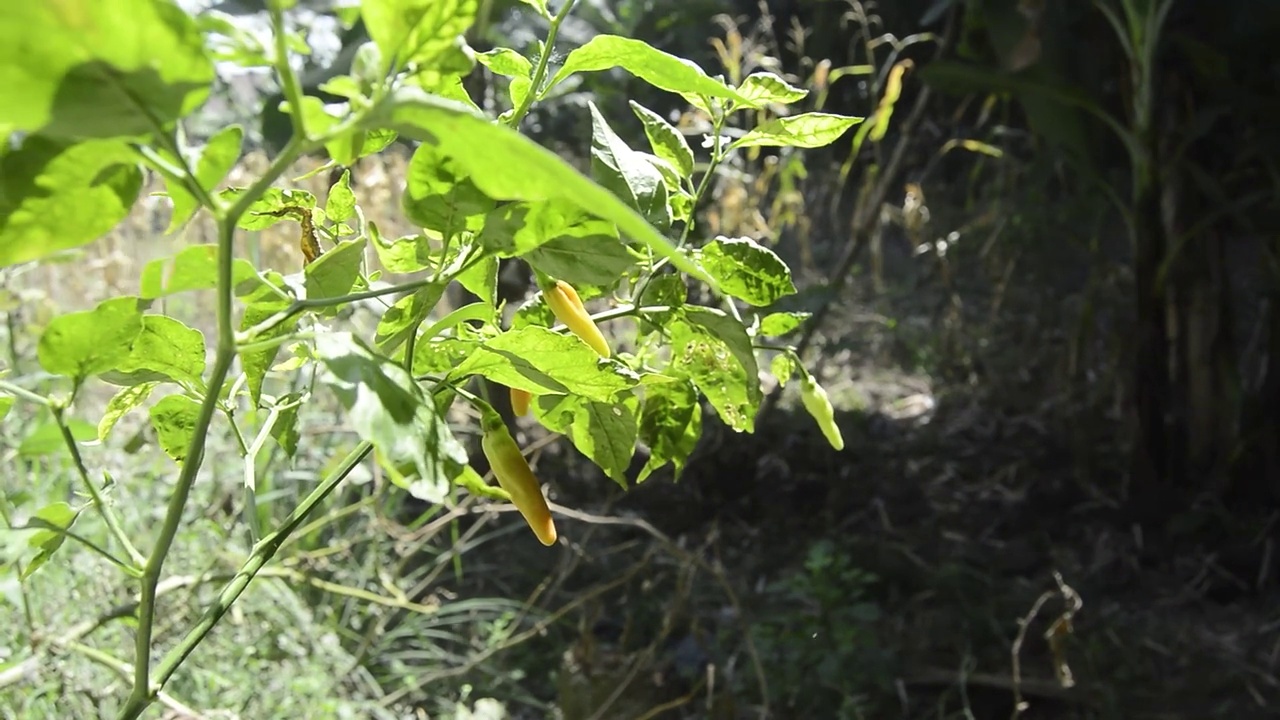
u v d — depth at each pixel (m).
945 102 2.95
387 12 0.26
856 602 1.65
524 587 1.63
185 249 0.36
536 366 0.37
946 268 2.49
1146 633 1.56
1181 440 2.03
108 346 0.35
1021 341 2.57
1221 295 1.99
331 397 1.59
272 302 0.40
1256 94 1.81
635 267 0.44
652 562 1.63
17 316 1.29
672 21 2.57
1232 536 1.84
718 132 0.44
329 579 1.39
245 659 1.08
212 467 1.31
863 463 2.14
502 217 0.33
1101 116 1.92
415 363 0.42
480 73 1.32
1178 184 1.94
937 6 2.01
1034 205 2.36
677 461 0.47
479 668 1.37
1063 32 1.86
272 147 1.39
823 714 1.33
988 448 2.25
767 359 2.13
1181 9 1.88
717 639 1.43
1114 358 2.11
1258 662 1.50
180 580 0.95
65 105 0.22
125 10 0.21
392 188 1.58
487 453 0.38
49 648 0.75
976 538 1.89
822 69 2.07
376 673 1.35
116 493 1.05
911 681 1.44
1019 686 1.40
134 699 0.34
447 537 1.78
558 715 1.31
